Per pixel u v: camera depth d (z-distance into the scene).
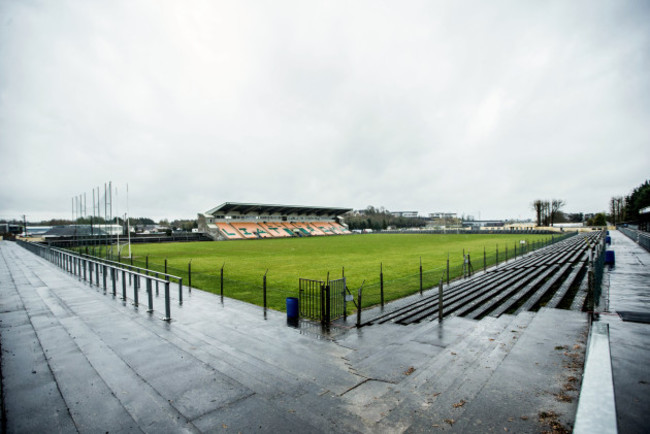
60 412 3.77
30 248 35.72
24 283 13.69
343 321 9.41
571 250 29.00
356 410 3.95
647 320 6.73
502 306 10.32
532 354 5.03
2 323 7.55
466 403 3.68
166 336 6.93
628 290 11.41
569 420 3.21
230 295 13.58
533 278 15.87
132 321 8.04
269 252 38.97
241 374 5.11
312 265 25.19
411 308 10.91
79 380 4.63
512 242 53.41
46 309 9.09
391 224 166.25
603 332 4.77
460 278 17.41
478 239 64.50
